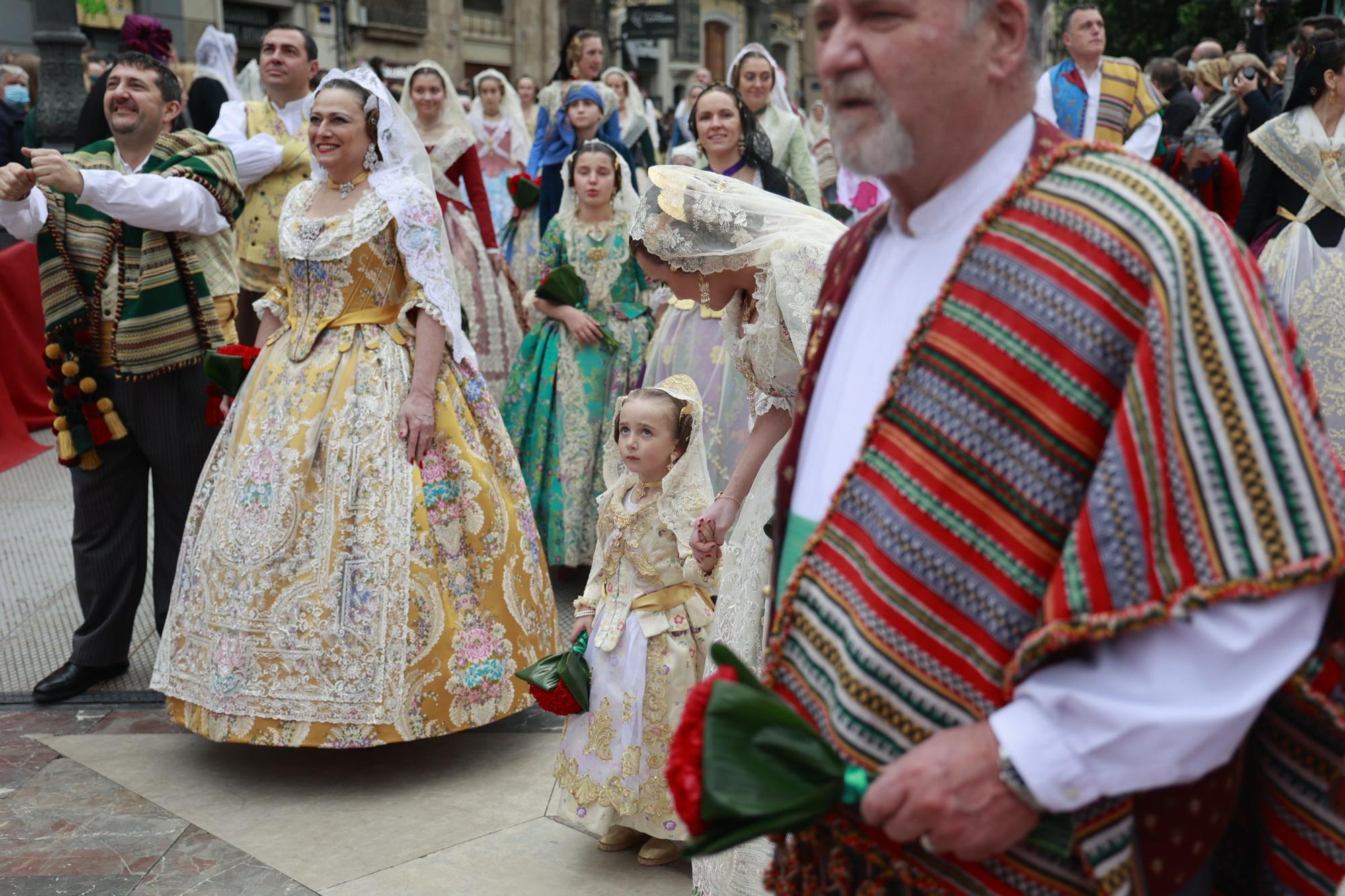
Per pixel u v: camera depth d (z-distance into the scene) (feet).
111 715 12.91
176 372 13.21
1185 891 4.45
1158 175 4.00
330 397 11.46
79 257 12.80
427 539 11.35
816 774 4.12
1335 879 4.12
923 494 4.07
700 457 10.27
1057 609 3.75
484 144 31.14
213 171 12.94
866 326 4.70
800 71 118.52
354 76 11.70
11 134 31.73
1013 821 3.85
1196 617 3.64
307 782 11.39
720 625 8.72
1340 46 15.62
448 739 12.38
